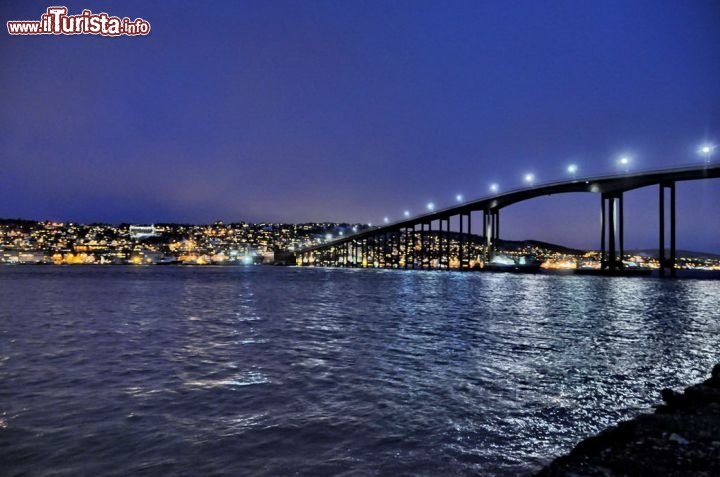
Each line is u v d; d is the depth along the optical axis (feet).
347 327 95.91
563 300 175.94
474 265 604.90
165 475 26.37
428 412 37.68
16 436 32.60
